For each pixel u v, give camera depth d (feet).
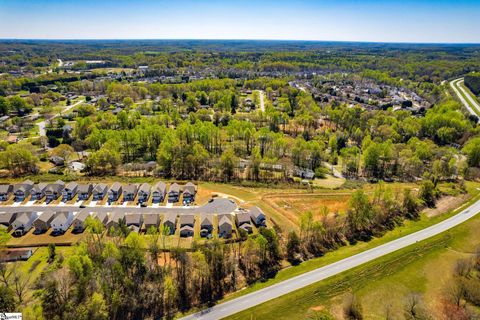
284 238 290.56
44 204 339.77
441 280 240.53
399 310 213.66
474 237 294.87
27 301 207.62
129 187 358.23
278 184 412.57
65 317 192.24
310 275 245.86
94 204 342.03
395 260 262.26
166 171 431.84
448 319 205.77
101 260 229.04
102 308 203.51
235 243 281.74
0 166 408.46
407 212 338.13
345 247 283.38
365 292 228.63
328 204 358.23
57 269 237.04
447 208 349.00
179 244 276.82
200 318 205.57
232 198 364.79
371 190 397.80
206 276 235.61
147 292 220.64
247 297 224.12
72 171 431.43
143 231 296.10
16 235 285.43
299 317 206.59
